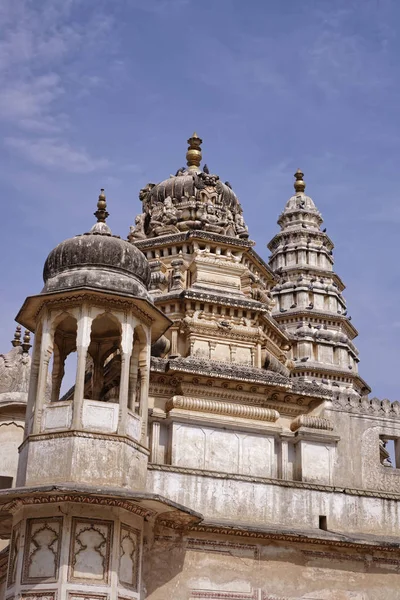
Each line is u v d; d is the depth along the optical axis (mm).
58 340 22891
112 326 22672
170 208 32281
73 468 18922
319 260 57375
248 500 22234
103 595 18234
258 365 28375
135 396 21578
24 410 30406
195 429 23688
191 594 20453
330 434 24484
